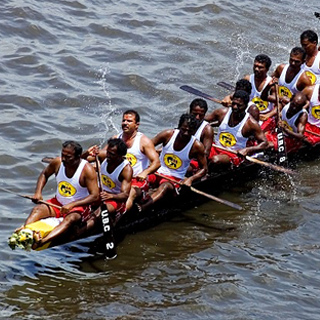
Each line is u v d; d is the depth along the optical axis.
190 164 39.31
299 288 32.22
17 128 44.38
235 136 40.72
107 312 29.64
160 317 29.50
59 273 32.16
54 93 49.09
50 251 33.88
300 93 44.03
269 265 33.88
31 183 39.34
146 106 50.09
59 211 33.12
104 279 32.03
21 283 31.16
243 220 38.12
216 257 34.47
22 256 33.16
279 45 62.97
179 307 30.25
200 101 38.22
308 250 35.44
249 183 42.16
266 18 66.94
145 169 35.75
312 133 45.56
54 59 52.94
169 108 50.44
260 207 39.56
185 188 37.94
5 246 33.62
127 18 60.69
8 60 51.53
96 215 34.06
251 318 29.72
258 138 40.56
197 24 62.66
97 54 54.91
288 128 44.78
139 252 34.47
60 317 29.11
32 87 49.19
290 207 39.69
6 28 55.09
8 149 41.94
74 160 32.41
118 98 50.25
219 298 31.08
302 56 45.72
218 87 54.50
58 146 43.31
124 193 33.78
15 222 35.62
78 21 58.56
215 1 66.81
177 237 36.03
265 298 31.28
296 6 71.56
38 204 33.16
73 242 34.84
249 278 32.72
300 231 37.28
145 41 58.34
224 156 40.47
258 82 44.81
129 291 31.25
